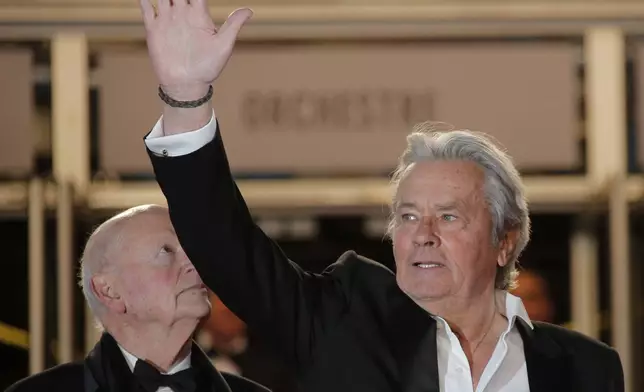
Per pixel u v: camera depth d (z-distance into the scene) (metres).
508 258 5.68
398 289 5.47
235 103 11.22
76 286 11.09
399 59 11.29
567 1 11.26
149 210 6.16
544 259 11.41
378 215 11.27
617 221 11.12
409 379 5.20
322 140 11.27
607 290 11.36
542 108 11.38
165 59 4.84
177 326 6.01
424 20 11.25
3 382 10.92
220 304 10.77
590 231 11.42
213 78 4.86
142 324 5.98
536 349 5.50
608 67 11.34
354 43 11.28
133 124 11.27
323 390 5.19
